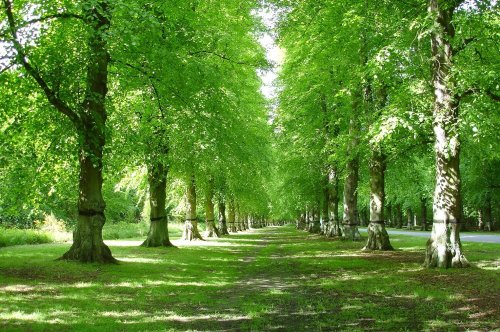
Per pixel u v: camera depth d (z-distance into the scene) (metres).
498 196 36.91
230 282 11.80
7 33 11.55
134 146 15.73
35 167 14.84
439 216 13.41
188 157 20.14
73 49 13.27
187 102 16.36
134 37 11.35
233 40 19.58
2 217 32.22
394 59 14.52
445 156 12.95
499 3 12.48
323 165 31.78
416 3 15.15
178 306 8.55
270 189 51.16
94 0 10.89
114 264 14.24
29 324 6.51
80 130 12.86
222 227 42.53
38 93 14.05
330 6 17.55
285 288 10.85
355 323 7.23
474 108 12.05
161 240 23.06
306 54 22.30
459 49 14.11
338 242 27.20
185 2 15.98
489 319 7.18
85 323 6.79
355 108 21.00
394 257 17.28
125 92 16.58
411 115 13.08
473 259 15.23
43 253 17.30
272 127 30.45
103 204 14.55
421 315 7.67
